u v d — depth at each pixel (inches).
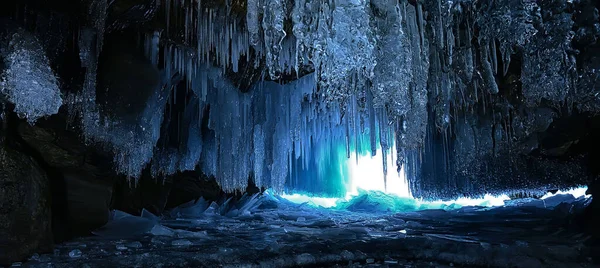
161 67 290.2
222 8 241.4
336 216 557.6
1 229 196.1
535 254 229.1
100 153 288.4
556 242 277.9
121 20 234.4
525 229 358.0
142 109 284.4
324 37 192.2
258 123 399.2
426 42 238.4
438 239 301.4
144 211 401.4
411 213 563.8
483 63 247.1
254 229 394.6
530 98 247.8
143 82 272.7
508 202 589.6
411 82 234.2
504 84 296.5
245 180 416.8
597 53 227.6
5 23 189.5
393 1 207.5
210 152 436.5
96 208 299.6
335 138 595.2
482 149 359.9
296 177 650.8
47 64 196.7
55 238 255.1
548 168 399.2
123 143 281.9
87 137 262.5
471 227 402.9
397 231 384.5
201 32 246.7
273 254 244.4
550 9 220.1
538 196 579.8
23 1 196.5
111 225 320.8
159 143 389.1
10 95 186.4
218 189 550.9
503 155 381.1
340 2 187.5
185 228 388.8
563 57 232.4
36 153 249.3
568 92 244.7
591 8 217.9
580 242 271.6
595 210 304.2
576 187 443.5
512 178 440.8
